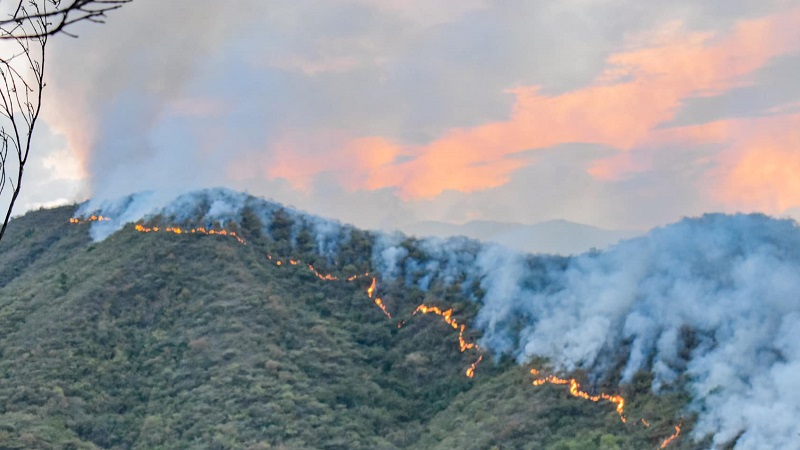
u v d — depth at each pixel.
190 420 101.12
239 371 108.06
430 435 101.44
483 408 101.62
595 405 95.00
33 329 116.56
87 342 112.81
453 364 113.88
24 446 91.38
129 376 109.25
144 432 100.06
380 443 100.12
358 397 107.69
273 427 99.00
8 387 104.19
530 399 98.94
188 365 110.31
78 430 99.56
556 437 91.81
